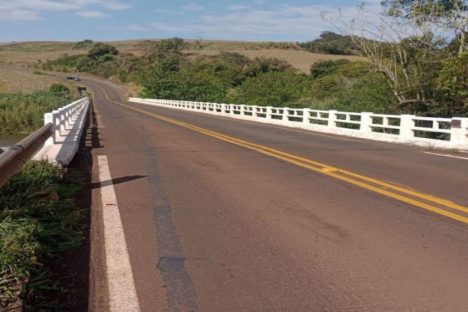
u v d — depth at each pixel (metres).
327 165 12.38
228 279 4.96
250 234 6.40
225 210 7.63
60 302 4.42
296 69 110.50
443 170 11.85
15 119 44.81
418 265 5.31
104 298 4.52
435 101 29.61
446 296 4.56
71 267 5.26
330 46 147.12
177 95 91.62
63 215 6.91
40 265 4.96
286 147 16.70
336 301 4.46
